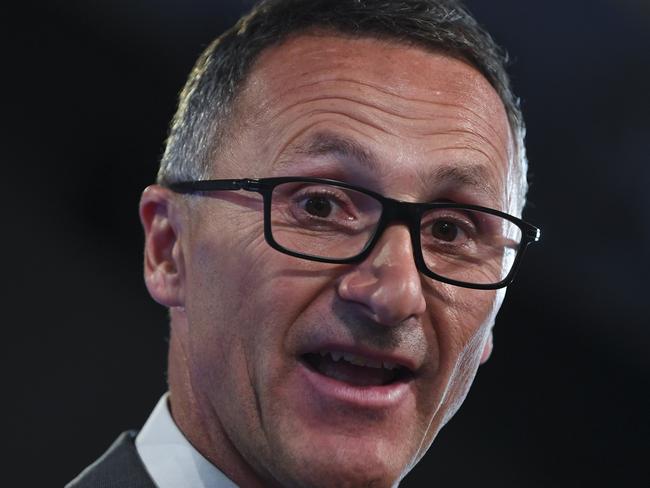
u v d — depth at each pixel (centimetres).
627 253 567
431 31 209
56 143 545
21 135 539
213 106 212
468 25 219
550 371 616
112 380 552
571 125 556
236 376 195
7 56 529
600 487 609
